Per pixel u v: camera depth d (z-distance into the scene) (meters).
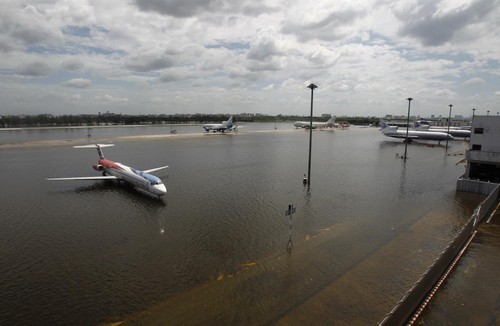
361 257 32.41
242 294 25.92
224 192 61.72
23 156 117.44
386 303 24.17
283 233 39.66
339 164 97.12
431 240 36.81
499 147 61.53
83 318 23.55
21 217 47.34
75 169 89.44
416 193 60.25
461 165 93.62
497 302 23.55
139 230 41.59
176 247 35.94
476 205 51.69
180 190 63.50
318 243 36.22
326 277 28.41
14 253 35.00
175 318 23.05
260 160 106.06
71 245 37.00
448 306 23.05
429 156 114.06
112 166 70.12
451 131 177.38
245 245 36.16
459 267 29.03
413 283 27.12
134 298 25.94
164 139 191.50
